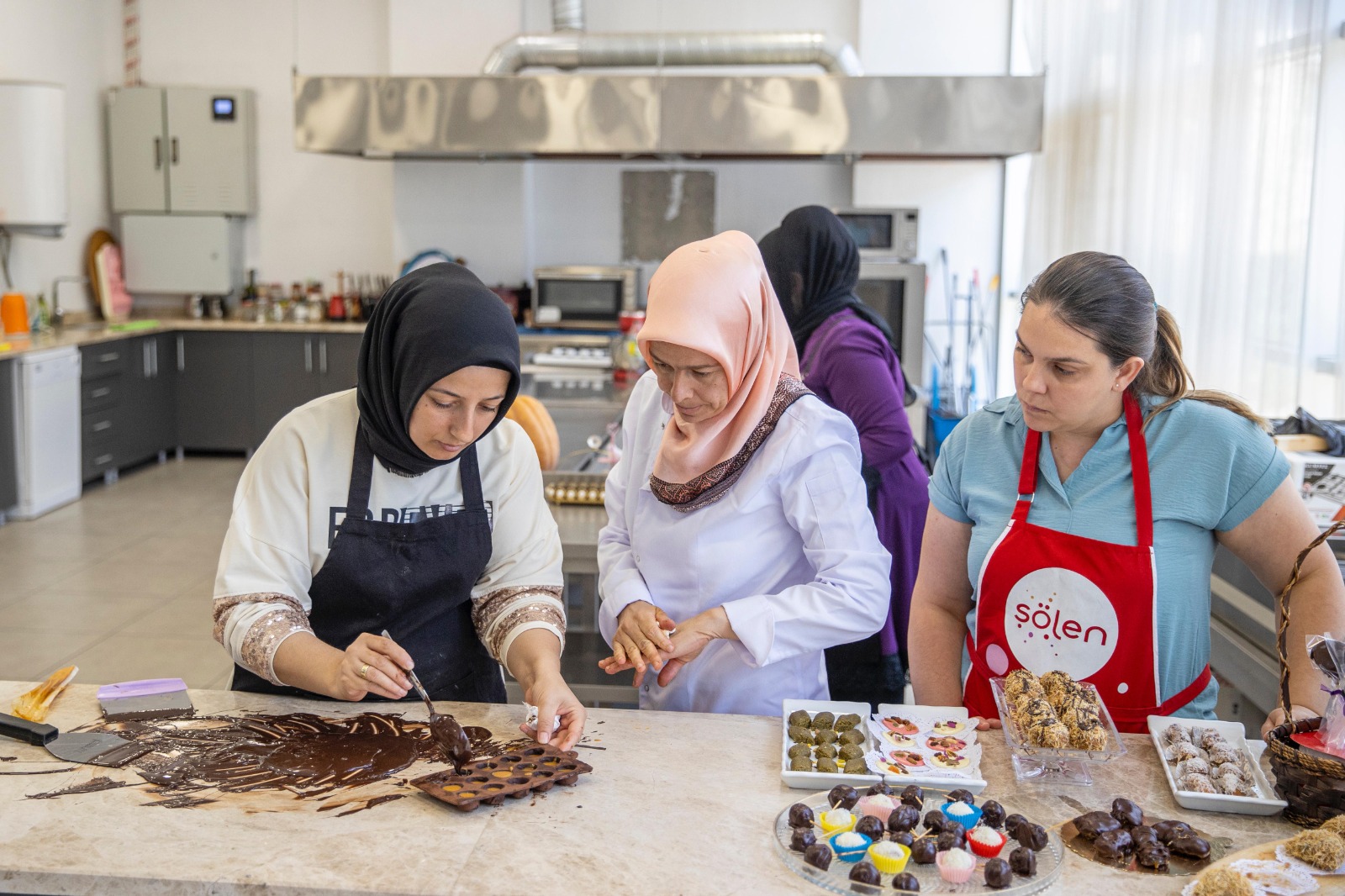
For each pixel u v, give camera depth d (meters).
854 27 6.82
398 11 6.61
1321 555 1.61
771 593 1.80
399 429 1.60
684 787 1.42
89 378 6.25
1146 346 1.52
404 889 1.17
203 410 7.22
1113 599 1.61
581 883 1.19
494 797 1.35
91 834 1.27
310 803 1.36
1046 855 1.25
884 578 1.71
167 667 3.87
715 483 1.73
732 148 4.89
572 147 4.97
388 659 1.54
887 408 2.45
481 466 1.78
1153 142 4.28
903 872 1.20
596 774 1.45
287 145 7.46
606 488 2.02
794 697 1.83
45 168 6.02
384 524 1.70
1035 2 5.68
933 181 6.55
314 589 1.72
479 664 1.85
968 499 1.77
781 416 1.72
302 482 1.67
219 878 1.18
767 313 1.68
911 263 5.53
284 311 7.38
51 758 1.47
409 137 5.06
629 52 5.59
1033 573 1.65
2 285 6.38
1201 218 3.85
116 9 7.38
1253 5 3.45
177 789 1.38
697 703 1.85
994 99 4.75
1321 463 2.47
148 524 5.72
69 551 5.22
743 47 5.52
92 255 7.20
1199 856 1.25
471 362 1.50
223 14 7.36
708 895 1.17
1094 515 1.64
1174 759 1.49
